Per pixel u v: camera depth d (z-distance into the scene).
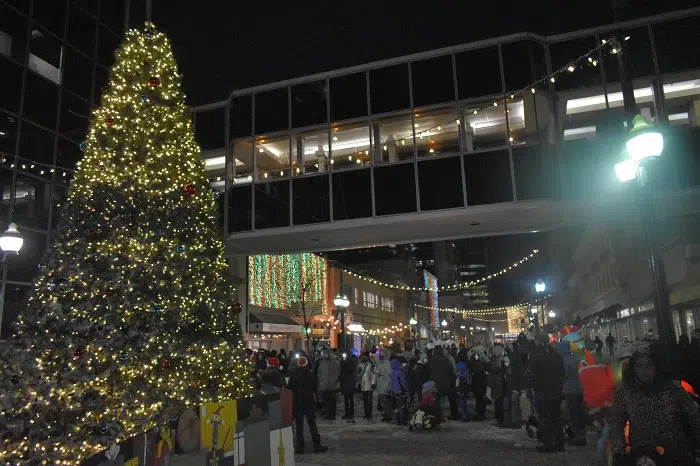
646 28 20.69
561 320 64.75
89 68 21.92
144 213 8.05
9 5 18.64
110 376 7.18
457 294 124.00
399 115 23.08
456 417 14.12
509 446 10.25
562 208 21.11
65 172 20.23
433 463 8.98
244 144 25.41
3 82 18.22
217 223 9.44
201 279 8.35
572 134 21.58
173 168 8.55
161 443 4.78
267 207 24.42
